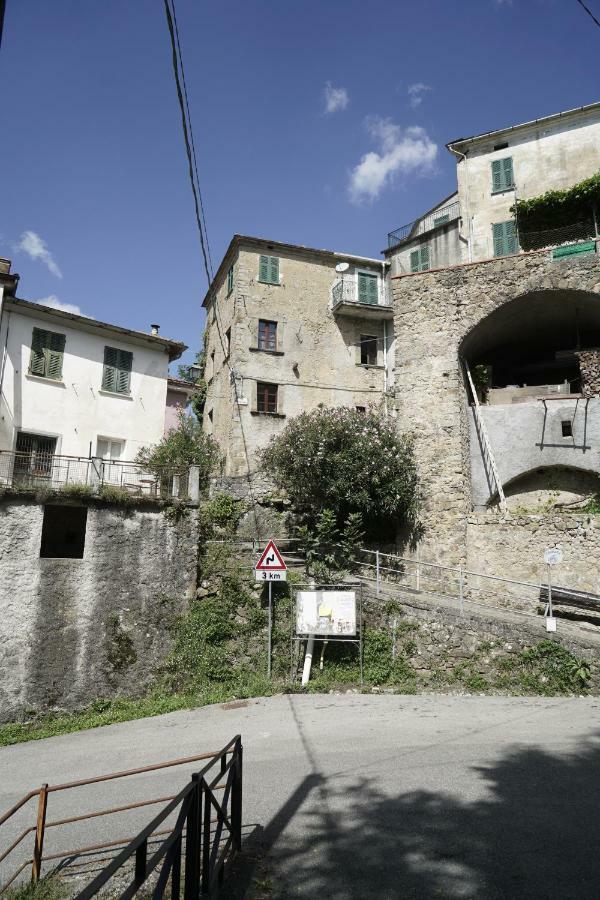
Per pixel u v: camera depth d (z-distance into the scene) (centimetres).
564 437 1833
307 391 2411
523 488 1919
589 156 2364
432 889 419
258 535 1772
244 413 2308
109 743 936
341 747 783
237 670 1224
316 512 1734
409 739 801
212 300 2889
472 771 658
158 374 2127
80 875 512
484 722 873
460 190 2547
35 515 1183
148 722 1041
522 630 1124
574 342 2200
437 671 1157
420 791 606
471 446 1938
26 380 1806
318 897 413
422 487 1836
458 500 1786
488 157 2528
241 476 2078
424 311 2008
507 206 2441
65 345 1911
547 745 742
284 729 895
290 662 1223
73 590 1180
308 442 1698
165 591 1274
